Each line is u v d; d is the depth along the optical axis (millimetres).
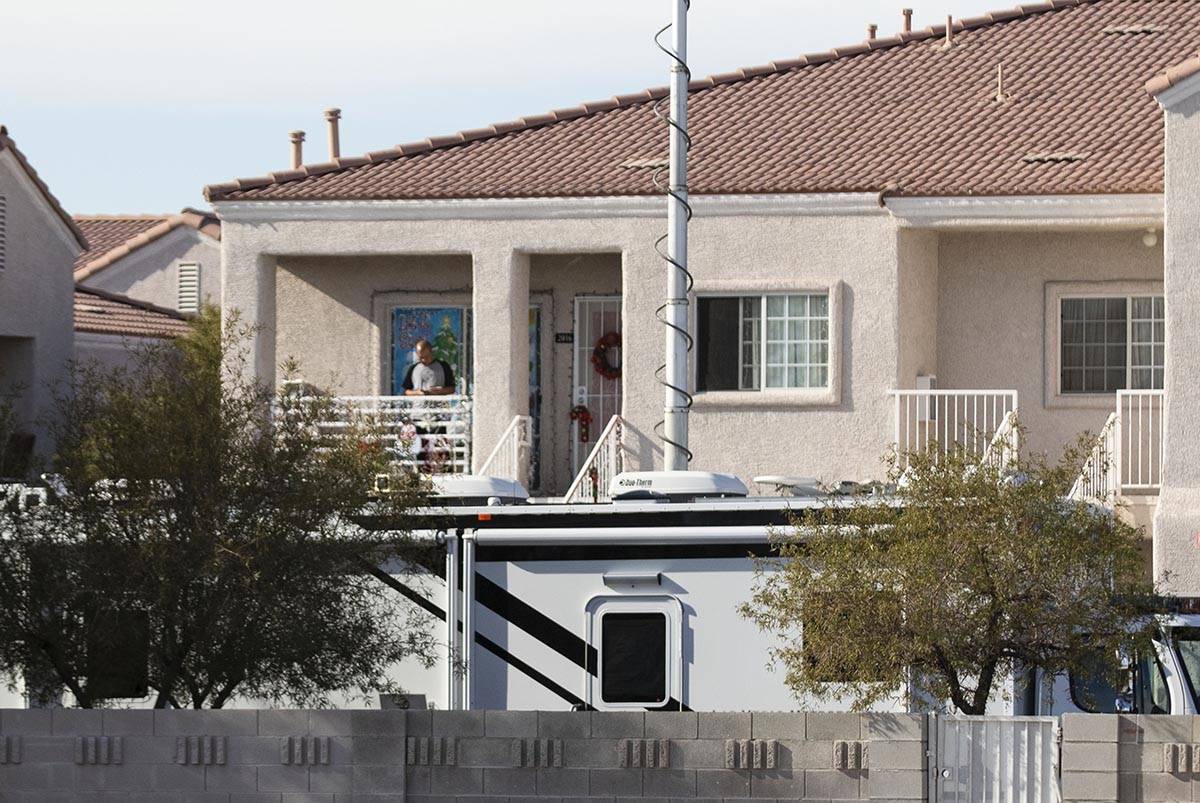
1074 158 63281
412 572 36875
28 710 31922
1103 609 31703
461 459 65875
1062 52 72688
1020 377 65938
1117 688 33156
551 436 68812
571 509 36906
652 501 38188
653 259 63719
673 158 46094
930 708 33156
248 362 65500
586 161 66750
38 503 34281
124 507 33969
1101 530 32156
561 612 36750
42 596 33969
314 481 33969
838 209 62562
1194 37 72562
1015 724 30297
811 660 32812
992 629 31672
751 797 30969
